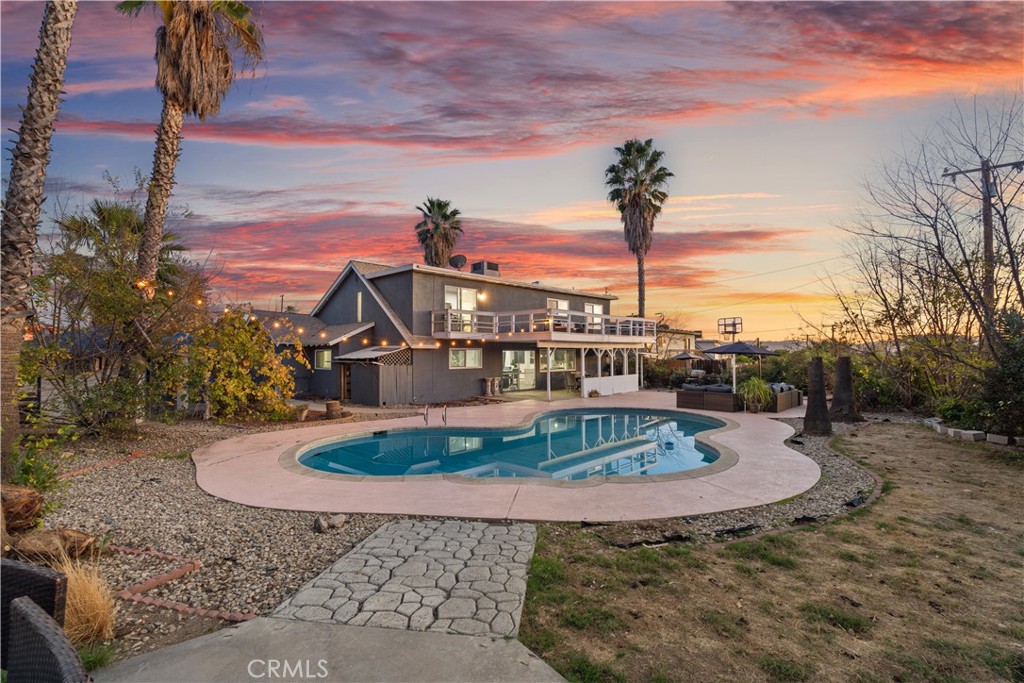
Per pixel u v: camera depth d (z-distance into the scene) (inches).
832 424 508.7
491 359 877.2
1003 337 402.0
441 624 131.3
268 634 126.6
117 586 157.8
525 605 143.1
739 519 222.8
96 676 109.3
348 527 216.5
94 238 406.6
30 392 405.4
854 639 125.7
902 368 618.5
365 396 737.0
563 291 999.6
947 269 503.2
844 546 188.1
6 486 183.0
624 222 1190.3
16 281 271.4
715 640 125.3
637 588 154.4
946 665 114.6
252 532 210.8
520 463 415.5
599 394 844.6
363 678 107.8
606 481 289.1
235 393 538.3
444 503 247.3
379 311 796.6
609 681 108.3
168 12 447.5
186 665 113.4
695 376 996.6
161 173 455.2
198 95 458.0
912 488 266.5
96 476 305.0
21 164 275.3
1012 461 328.8
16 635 71.3
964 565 170.4
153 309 430.3
